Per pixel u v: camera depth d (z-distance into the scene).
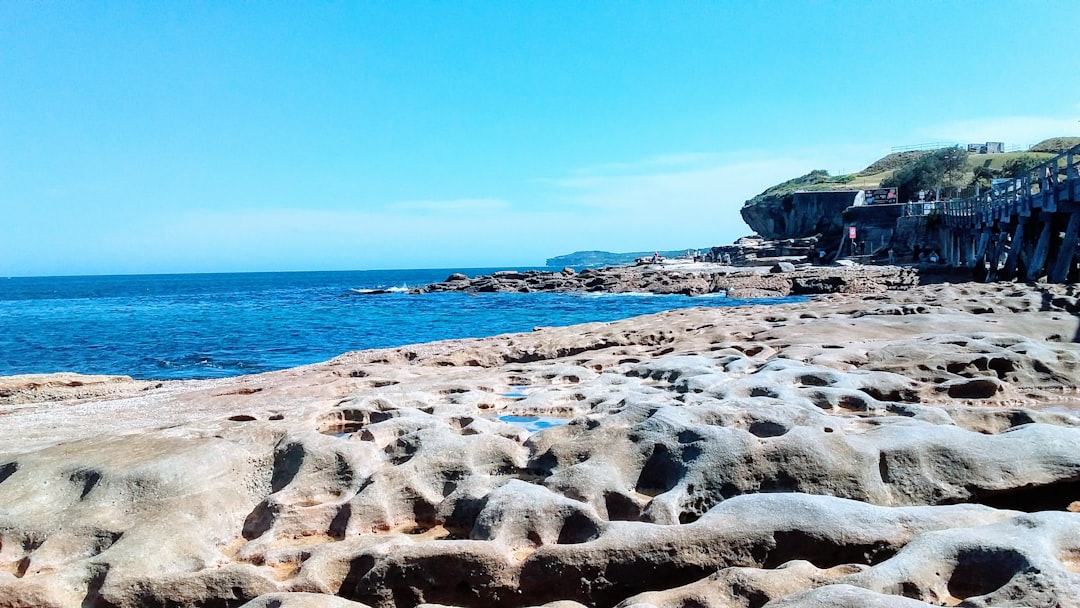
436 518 5.73
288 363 23.03
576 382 10.74
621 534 4.64
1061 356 9.68
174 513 5.57
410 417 7.84
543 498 5.26
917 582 3.88
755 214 87.75
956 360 9.53
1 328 39.06
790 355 11.09
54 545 5.26
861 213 64.06
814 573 4.10
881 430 6.18
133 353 26.33
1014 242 29.75
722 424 6.76
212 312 49.38
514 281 63.84
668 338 15.45
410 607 4.49
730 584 4.00
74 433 9.20
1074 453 5.57
